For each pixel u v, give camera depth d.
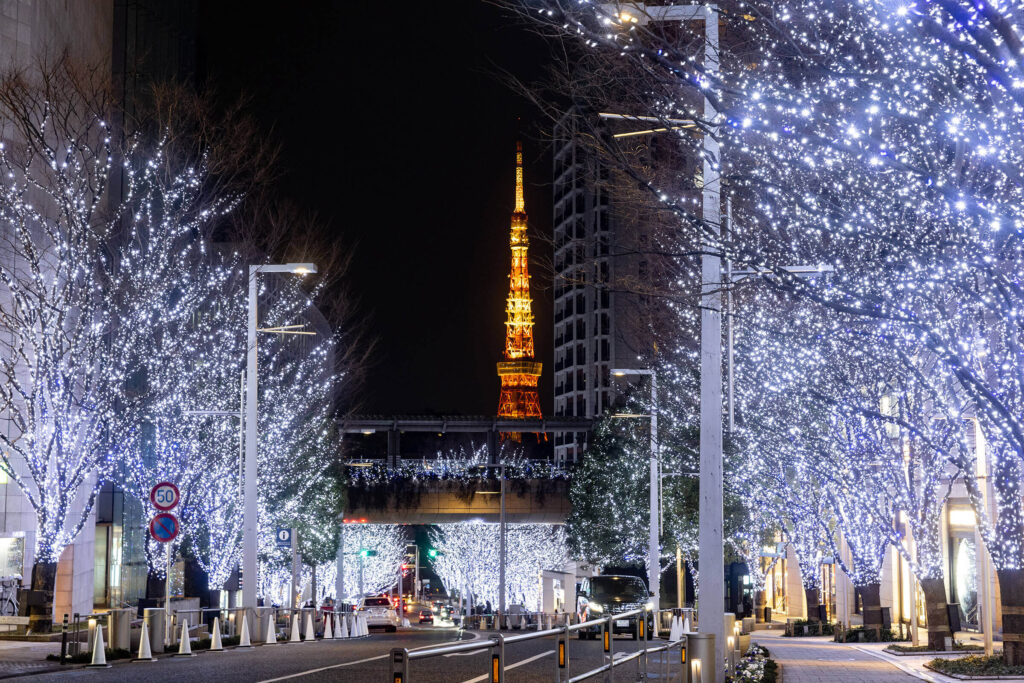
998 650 26.25
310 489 53.28
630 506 55.12
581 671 14.68
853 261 14.70
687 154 16.55
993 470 21.77
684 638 15.23
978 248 11.83
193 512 39.00
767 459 31.77
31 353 32.62
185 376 36.69
